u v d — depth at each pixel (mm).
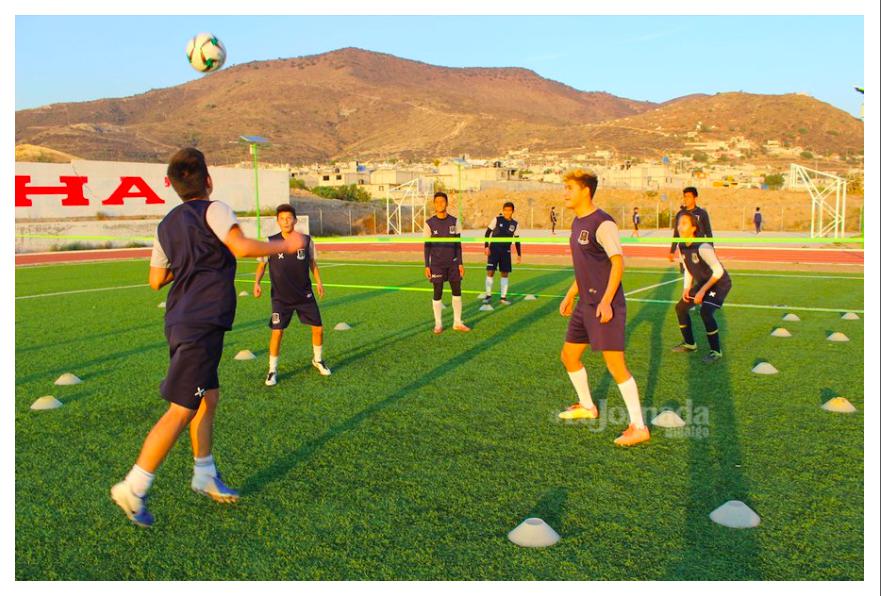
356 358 7977
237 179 38531
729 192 59625
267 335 9469
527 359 7859
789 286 14500
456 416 5727
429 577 3275
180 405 3768
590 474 4473
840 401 5781
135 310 11875
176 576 3322
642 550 3496
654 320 10469
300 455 4863
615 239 4977
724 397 6207
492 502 4070
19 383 6922
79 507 4078
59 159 58469
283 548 3574
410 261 22797
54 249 29453
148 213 34031
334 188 63594
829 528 3697
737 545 3531
